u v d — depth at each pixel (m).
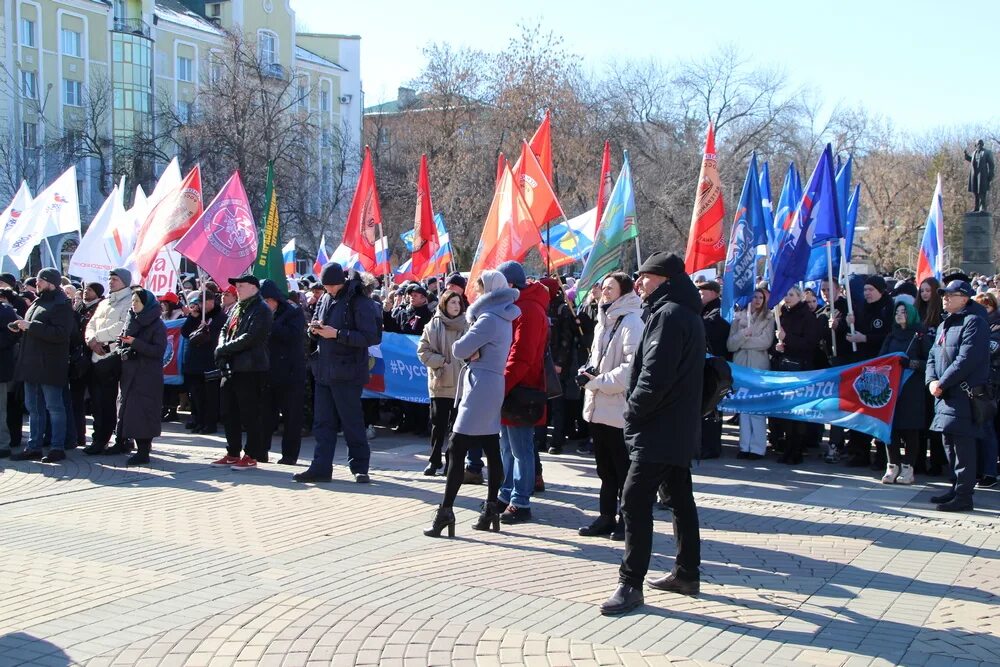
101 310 10.89
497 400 7.23
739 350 10.86
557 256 11.22
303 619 5.39
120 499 8.55
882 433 9.61
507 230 9.63
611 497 7.32
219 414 12.91
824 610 5.65
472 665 4.75
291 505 8.30
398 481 9.45
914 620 5.47
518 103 33.78
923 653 4.96
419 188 13.47
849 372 9.94
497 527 7.49
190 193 12.22
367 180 13.17
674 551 6.98
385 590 5.93
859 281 11.34
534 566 6.52
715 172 11.05
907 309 9.62
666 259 5.62
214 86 38.91
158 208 12.40
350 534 7.30
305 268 47.34
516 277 7.56
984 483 9.38
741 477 9.89
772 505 8.55
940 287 9.69
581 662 4.79
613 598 5.55
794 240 10.64
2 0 45.75
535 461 8.97
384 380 12.48
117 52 50.75
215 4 58.12
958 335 8.30
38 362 10.25
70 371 11.11
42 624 5.31
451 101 38.16
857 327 10.85
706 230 11.05
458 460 7.24
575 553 6.89
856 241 48.97
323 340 9.20
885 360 9.65
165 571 6.31
